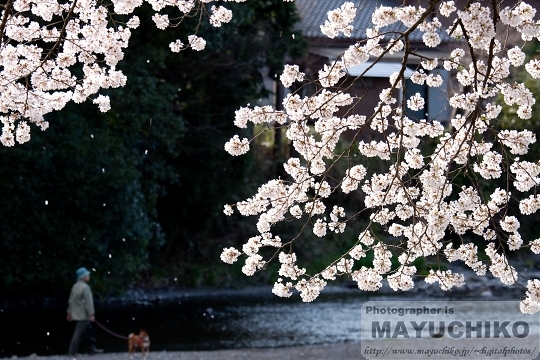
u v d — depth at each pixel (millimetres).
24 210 17594
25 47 5867
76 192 17781
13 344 15891
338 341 15789
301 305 20328
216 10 5941
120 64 18172
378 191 5598
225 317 19000
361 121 5637
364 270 5543
